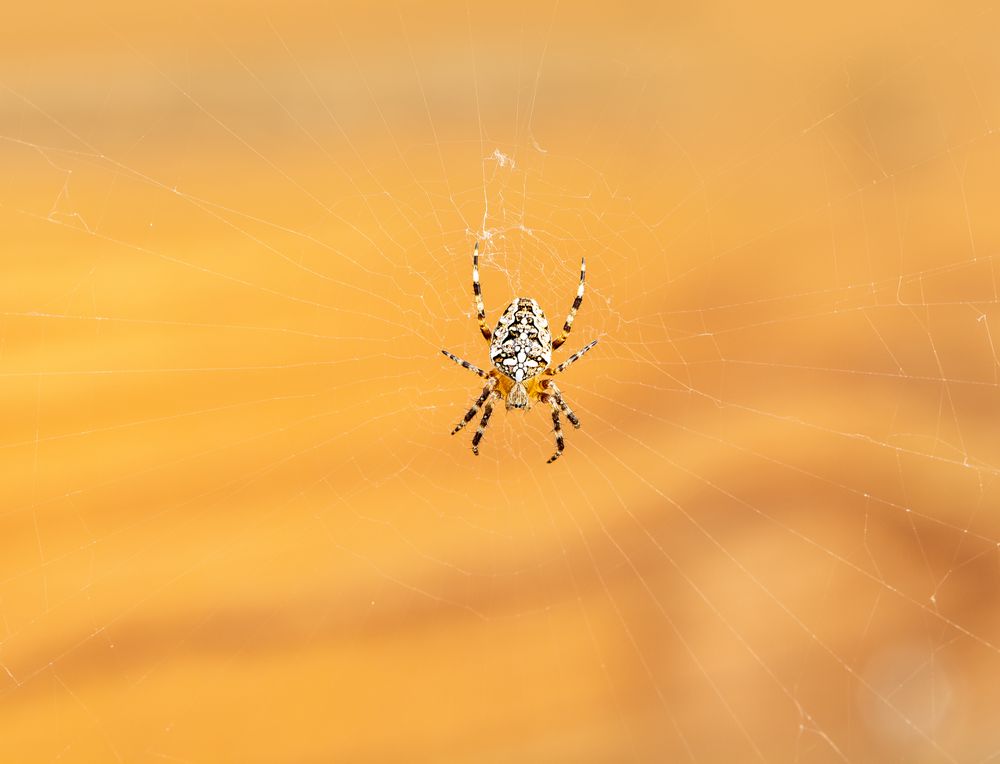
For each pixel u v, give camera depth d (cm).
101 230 30
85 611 30
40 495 30
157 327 30
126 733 29
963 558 30
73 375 30
